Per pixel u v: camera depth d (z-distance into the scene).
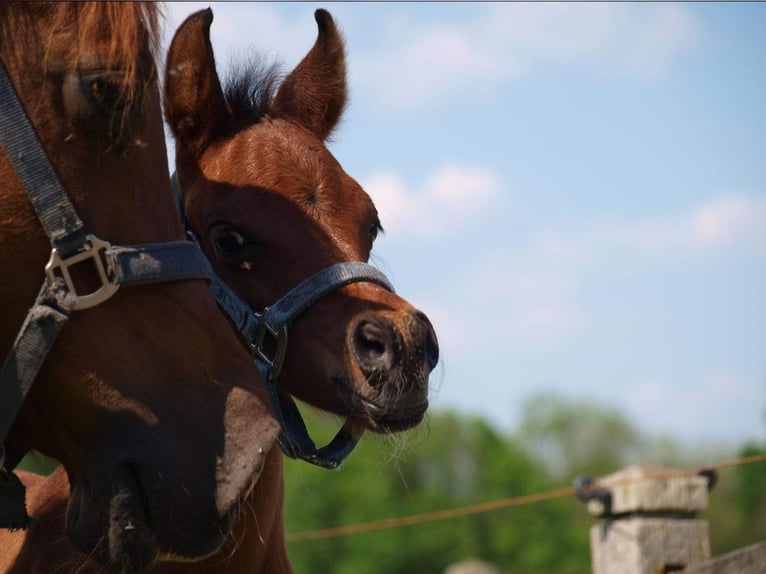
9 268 1.64
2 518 1.76
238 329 2.42
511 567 26.77
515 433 41.38
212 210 2.49
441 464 30.41
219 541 1.61
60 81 1.68
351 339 2.30
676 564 3.43
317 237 2.45
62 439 1.70
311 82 2.92
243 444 1.65
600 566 3.56
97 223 1.68
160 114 1.81
